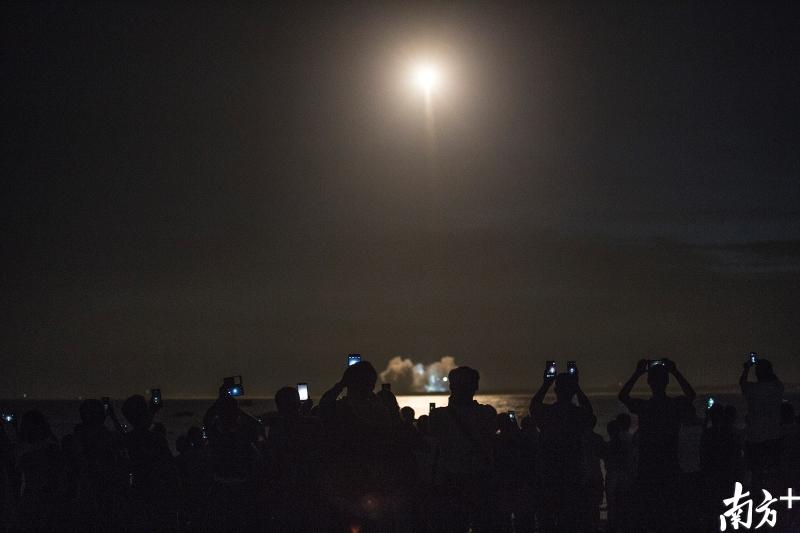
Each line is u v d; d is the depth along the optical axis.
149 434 12.38
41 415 12.29
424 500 11.11
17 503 12.82
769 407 13.64
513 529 12.88
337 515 10.74
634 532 11.98
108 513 12.19
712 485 12.89
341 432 10.63
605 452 13.27
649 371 11.99
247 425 12.29
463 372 11.14
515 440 12.68
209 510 12.13
